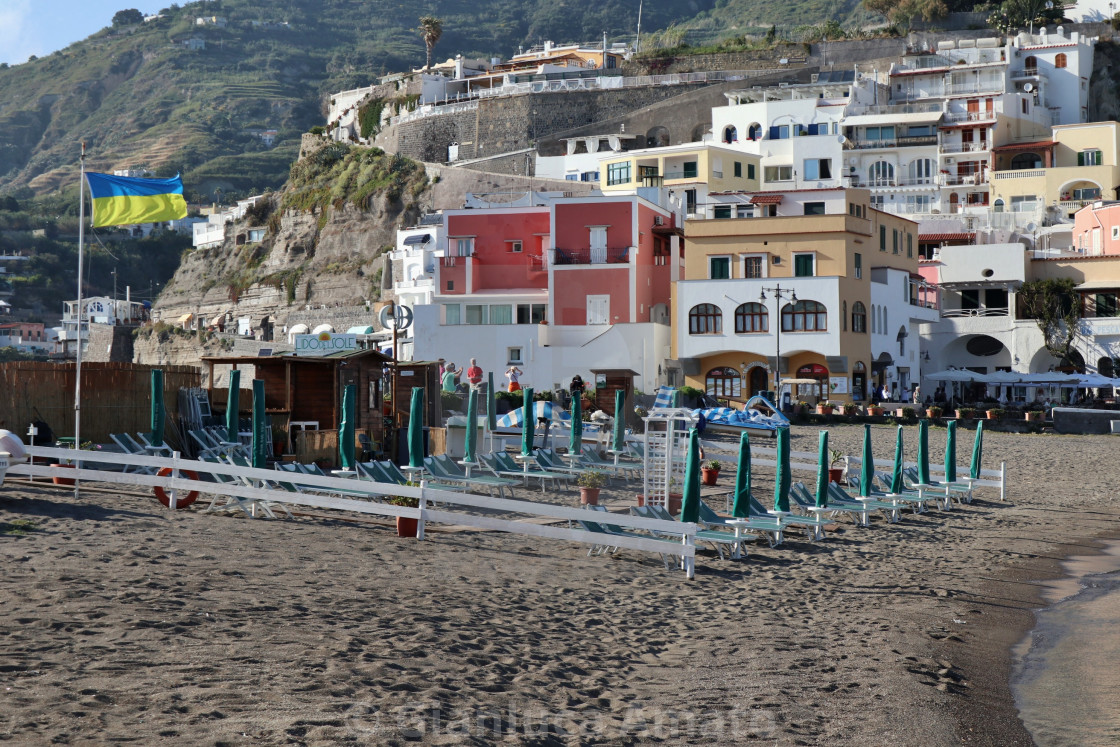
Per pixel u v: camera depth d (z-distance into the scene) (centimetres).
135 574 1485
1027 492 3525
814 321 6109
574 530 1902
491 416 3534
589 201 6625
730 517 2384
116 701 985
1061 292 7625
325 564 1698
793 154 9906
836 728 1156
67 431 2669
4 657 1076
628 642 1444
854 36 12644
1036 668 1472
